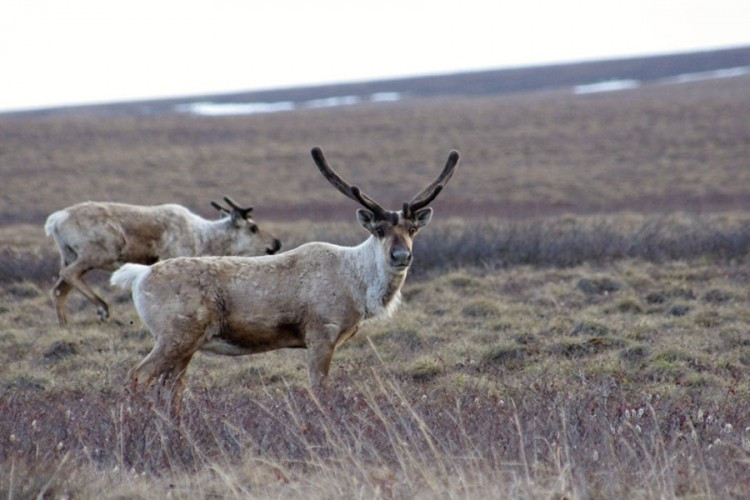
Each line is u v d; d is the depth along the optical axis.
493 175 144.75
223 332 30.56
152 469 22.88
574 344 36.97
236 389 31.78
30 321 45.62
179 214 48.00
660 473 19.98
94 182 145.00
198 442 23.91
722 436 23.69
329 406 26.27
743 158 148.50
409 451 22.52
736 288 46.38
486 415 25.41
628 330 38.88
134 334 42.06
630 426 23.00
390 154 173.50
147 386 29.16
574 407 25.80
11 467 21.00
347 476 20.64
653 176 136.62
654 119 199.75
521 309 43.97
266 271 30.72
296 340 31.14
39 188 138.38
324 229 71.88
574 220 76.31
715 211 91.06
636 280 48.44
